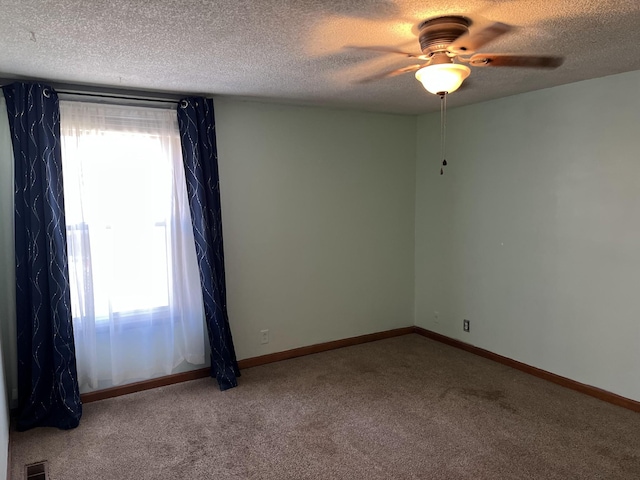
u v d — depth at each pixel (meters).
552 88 3.40
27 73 2.74
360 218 4.45
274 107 3.89
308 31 2.04
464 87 3.37
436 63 2.05
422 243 4.73
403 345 4.50
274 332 4.08
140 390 3.49
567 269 3.42
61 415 2.99
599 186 3.18
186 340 3.59
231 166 3.74
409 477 2.42
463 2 1.74
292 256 4.11
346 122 4.27
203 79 2.93
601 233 3.19
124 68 2.64
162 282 3.47
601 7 1.80
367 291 4.57
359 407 3.20
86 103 3.11
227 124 3.69
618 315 3.13
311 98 3.63
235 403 3.29
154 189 3.38
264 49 2.30
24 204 2.93
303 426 2.96
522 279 3.76
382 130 4.49
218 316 3.55
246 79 2.94
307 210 4.14
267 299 4.02
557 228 3.46
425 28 1.98
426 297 4.74
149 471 2.51
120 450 2.71
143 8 1.75
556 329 3.53
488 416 3.05
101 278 3.26
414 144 4.71
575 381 3.42
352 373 3.81
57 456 2.65
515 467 2.49
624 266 3.08
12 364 3.07
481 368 3.88
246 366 3.94
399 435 2.83
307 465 2.54
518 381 3.60
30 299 2.99
